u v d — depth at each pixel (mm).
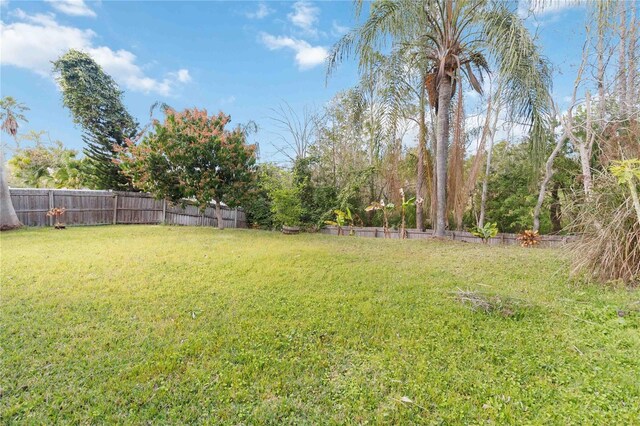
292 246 7121
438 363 2350
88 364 2311
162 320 3055
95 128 14984
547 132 7395
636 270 3832
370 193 12891
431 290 3959
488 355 2443
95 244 6855
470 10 7316
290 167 13570
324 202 12656
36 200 10273
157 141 9312
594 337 2697
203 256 5805
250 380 2166
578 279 4172
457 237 10070
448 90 7953
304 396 2014
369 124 9172
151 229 9664
